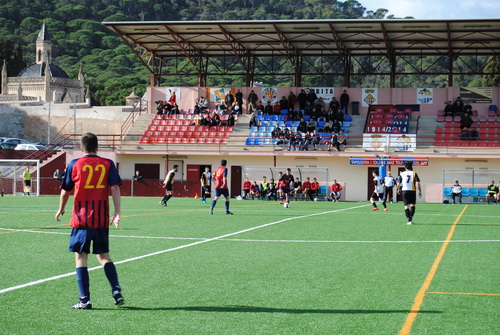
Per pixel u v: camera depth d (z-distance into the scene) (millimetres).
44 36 162125
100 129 86438
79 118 87625
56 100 142125
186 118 54344
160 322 7582
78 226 8109
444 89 51719
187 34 51281
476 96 51188
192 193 46156
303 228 19688
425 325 7512
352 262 12508
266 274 10992
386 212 28828
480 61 125938
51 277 10469
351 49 53781
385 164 45344
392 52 53531
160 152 49062
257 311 8188
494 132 48312
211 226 20031
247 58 57219
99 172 8195
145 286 9812
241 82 131250
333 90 53625
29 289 9477
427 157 44750
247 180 45438
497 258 13258
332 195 43531
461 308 8422
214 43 54062
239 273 11070
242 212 27484
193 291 9461
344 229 19484
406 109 52062
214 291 9477
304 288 9750
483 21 44750
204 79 57031
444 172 43875
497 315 8039
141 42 54375
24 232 17656
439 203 41812
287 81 134375
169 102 56312
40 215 24266
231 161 49000
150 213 26078
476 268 11844
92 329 7242
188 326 7398
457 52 53594
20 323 7480
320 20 46094
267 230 18859
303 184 44125
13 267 11492
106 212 8242
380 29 47875
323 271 11367
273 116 53188
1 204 32281
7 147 67250
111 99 163500
